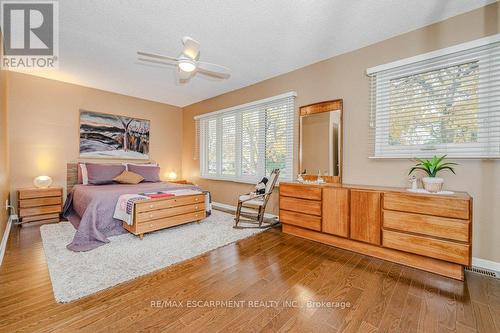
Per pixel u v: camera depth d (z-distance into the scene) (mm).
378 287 1838
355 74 2926
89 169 4074
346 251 2578
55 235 2973
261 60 3250
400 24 2396
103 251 2492
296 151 3568
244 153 4387
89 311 1522
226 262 2283
